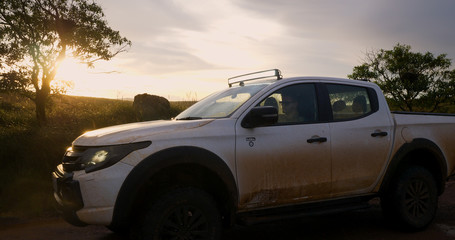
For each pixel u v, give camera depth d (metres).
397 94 14.90
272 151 3.96
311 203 4.27
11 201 6.14
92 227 5.20
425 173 4.90
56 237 4.77
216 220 3.66
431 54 14.61
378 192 4.68
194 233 3.56
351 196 4.53
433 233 4.82
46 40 14.44
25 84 13.52
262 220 3.87
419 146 4.85
